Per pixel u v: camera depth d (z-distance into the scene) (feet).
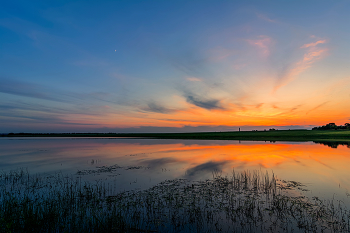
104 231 27.68
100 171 64.75
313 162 76.02
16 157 98.02
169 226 28.91
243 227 28.35
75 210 34.37
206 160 83.87
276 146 140.26
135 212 33.47
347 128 380.78
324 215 31.37
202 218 31.19
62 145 173.88
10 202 35.96
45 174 61.21
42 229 28.30
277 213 32.55
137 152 115.34
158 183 50.37
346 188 44.65
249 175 57.11
